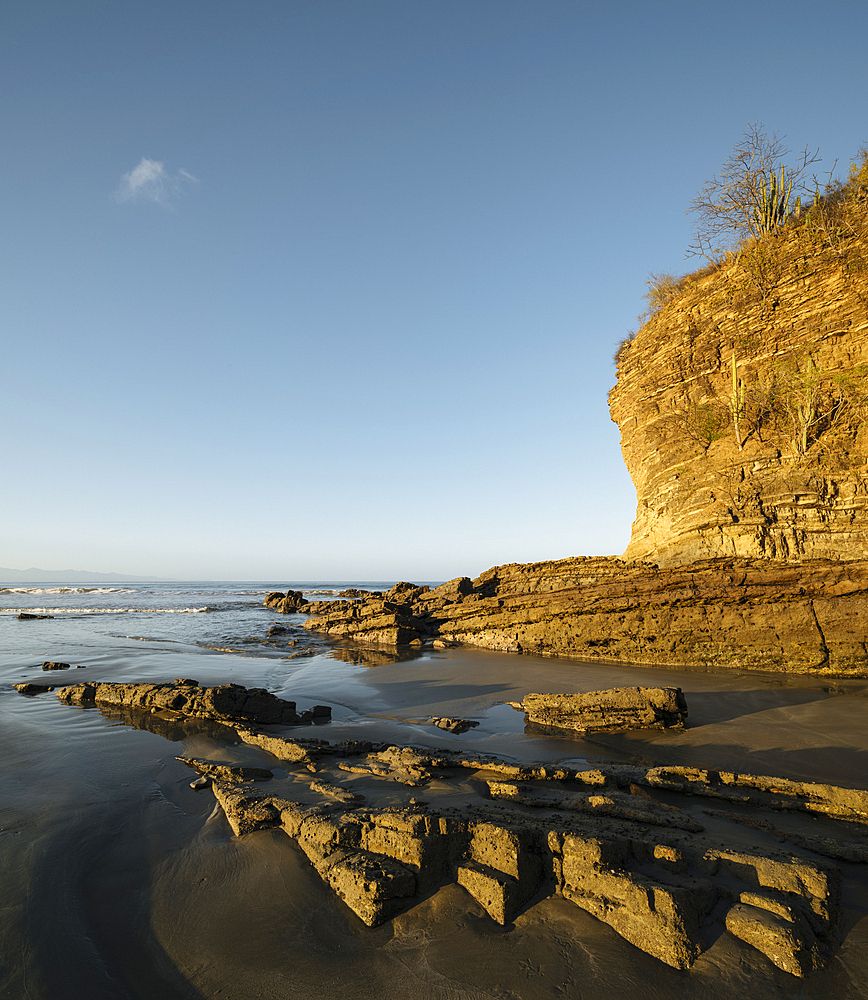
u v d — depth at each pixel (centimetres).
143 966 397
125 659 1886
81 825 616
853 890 441
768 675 1399
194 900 471
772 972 345
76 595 7769
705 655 1543
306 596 7381
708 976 345
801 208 1862
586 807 593
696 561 1766
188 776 786
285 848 538
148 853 562
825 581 1427
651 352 2262
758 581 1525
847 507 1522
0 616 3803
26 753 885
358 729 1044
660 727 972
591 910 402
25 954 400
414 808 555
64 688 1298
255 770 778
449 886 443
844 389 1608
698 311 2095
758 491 1684
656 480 2088
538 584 2266
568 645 1827
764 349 1836
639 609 1680
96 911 463
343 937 408
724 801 651
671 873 435
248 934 421
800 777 730
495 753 877
